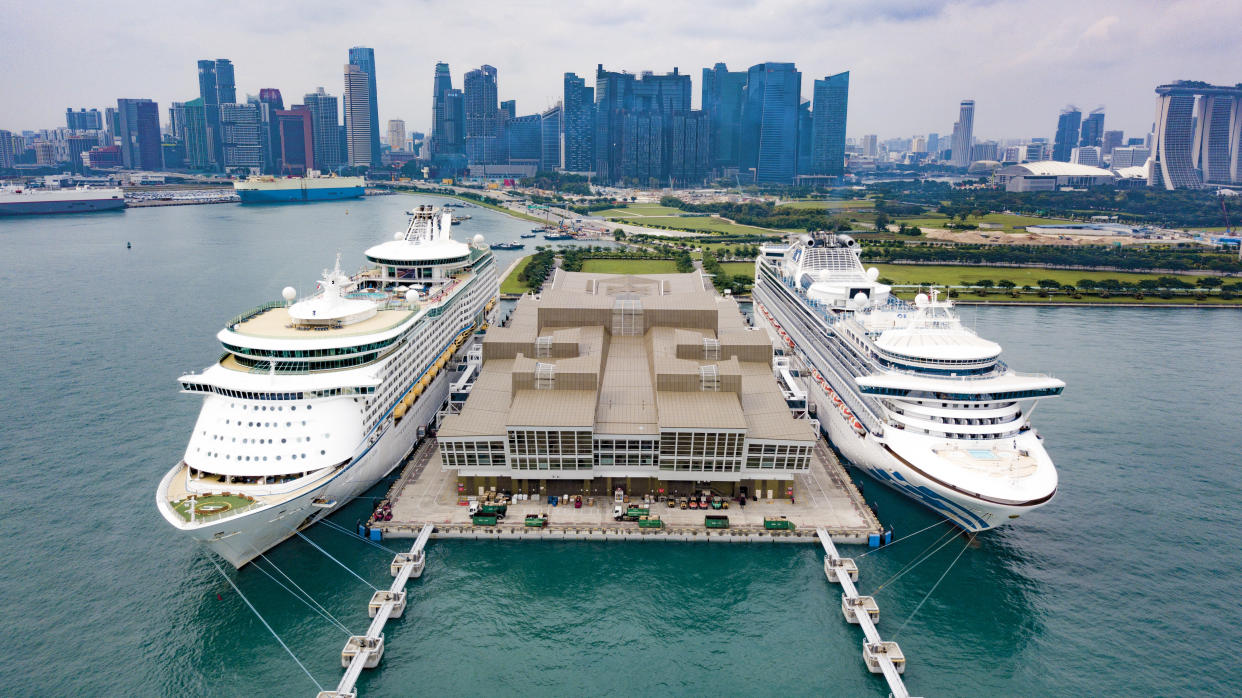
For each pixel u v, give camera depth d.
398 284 177.38
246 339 120.62
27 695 85.44
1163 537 120.38
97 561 109.88
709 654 95.62
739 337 156.50
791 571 112.19
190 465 109.81
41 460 139.75
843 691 89.75
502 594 106.50
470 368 163.75
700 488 131.00
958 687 89.88
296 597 103.94
